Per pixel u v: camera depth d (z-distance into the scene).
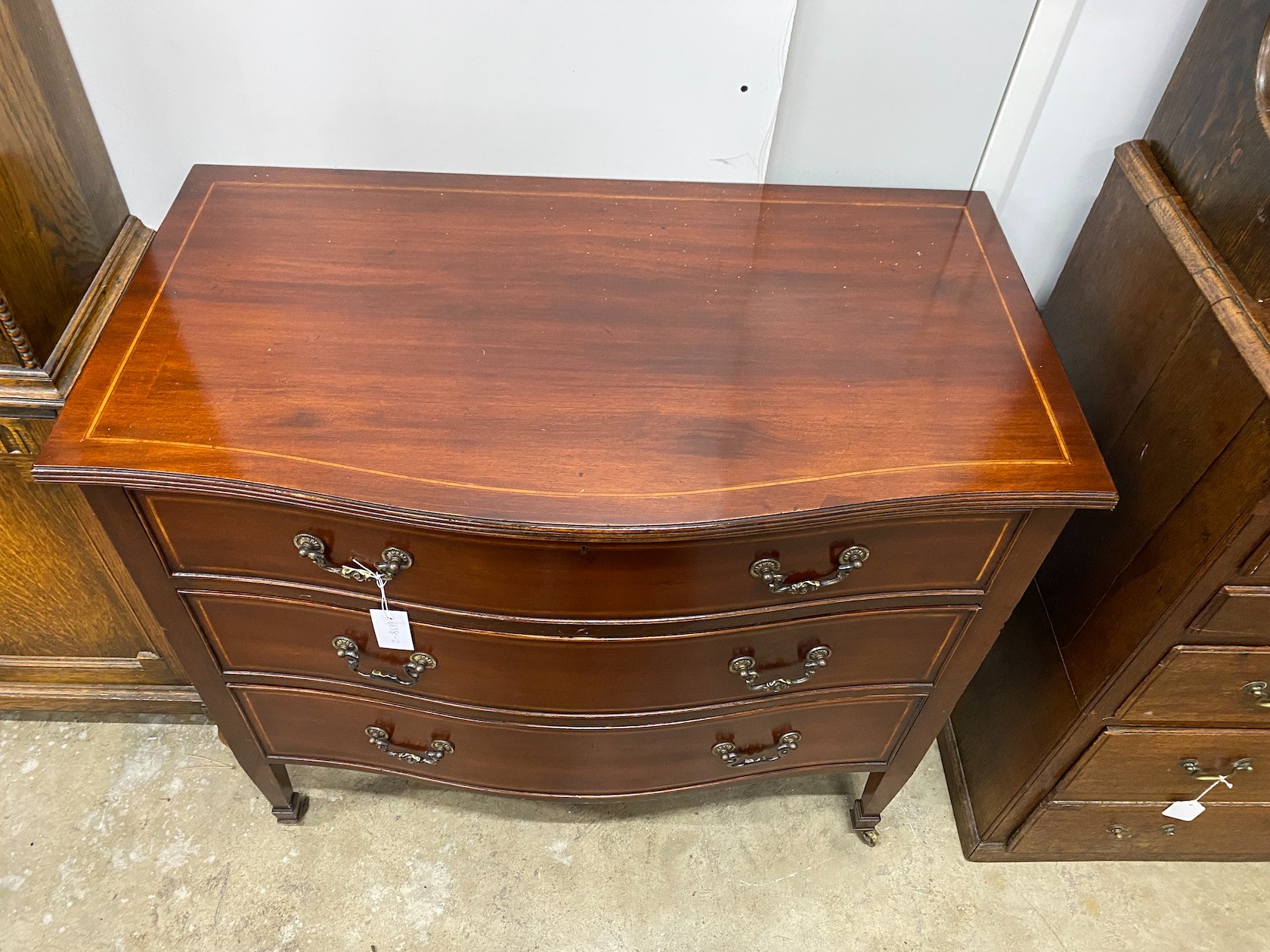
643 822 1.65
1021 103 1.31
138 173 1.37
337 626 1.17
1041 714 1.44
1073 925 1.56
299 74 1.27
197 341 1.08
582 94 1.30
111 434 0.97
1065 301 1.42
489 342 1.10
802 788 1.70
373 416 1.01
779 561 1.04
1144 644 1.20
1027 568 1.10
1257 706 1.28
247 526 1.03
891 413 1.04
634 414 1.03
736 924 1.54
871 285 1.20
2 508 1.29
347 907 1.52
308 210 1.26
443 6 1.20
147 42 1.22
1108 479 0.99
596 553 1.00
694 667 1.19
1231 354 1.02
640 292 1.17
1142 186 1.19
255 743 1.39
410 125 1.33
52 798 1.61
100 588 1.42
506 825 1.63
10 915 1.48
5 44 1.05
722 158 1.39
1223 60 1.08
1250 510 1.00
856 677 1.27
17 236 1.10
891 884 1.59
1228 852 1.62
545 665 1.17
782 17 1.22
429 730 1.33
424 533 0.99
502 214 1.27
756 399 1.05
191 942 1.47
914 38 1.24
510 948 1.50
